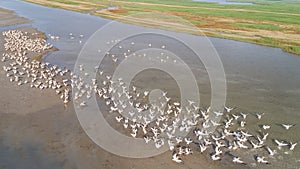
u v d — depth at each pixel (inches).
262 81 1443.2
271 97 1272.1
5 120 1051.9
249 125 1056.8
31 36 2172.7
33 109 1131.9
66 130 1002.7
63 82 1370.6
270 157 880.9
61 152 890.7
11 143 928.3
